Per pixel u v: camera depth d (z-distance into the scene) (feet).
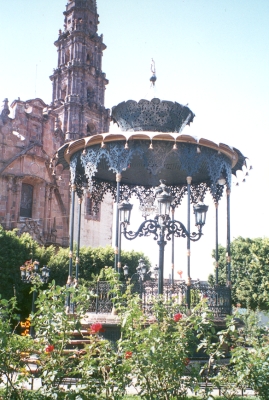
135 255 161.17
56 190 196.34
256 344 35.88
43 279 105.40
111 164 58.85
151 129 63.67
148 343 30.94
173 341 31.65
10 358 31.71
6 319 32.94
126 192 79.36
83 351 35.73
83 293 34.01
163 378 31.58
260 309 140.05
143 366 30.91
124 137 57.62
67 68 231.30
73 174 65.31
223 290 56.90
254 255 141.59
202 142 57.98
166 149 58.34
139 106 63.87
